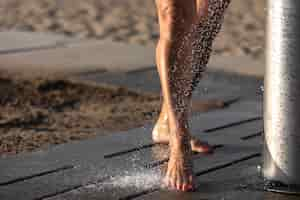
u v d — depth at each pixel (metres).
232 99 7.60
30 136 6.32
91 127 6.66
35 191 4.77
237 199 4.65
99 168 5.26
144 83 8.34
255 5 14.30
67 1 14.80
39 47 10.20
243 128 6.40
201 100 7.52
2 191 4.76
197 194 4.75
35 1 14.74
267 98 4.83
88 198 4.65
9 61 9.30
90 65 9.18
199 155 5.58
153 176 5.09
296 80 4.69
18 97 7.73
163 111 5.82
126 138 6.06
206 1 5.36
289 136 4.73
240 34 11.81
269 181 4.85
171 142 4.96
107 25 12.53
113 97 7.82
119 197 4.67
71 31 12.02
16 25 12.38
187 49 5.03
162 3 5.02
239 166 5.34
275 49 4.75
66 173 5.14
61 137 6.30
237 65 9.39
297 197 4.70
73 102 7.64
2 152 5.80
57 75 8.64
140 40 11.43
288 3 4.67
